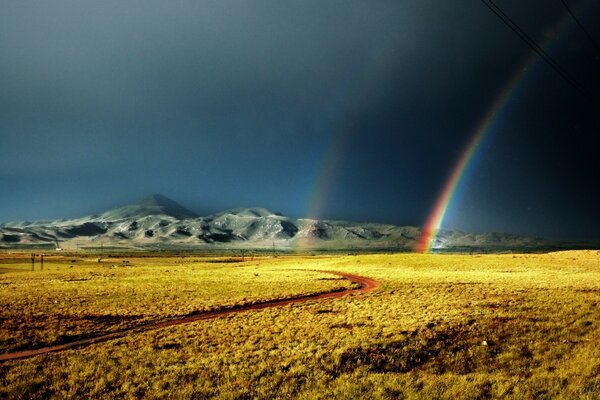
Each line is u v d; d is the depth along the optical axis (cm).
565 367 1880
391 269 8875
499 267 8356
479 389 1627
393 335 2422
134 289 5191
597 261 9381
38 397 1691
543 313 2969
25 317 3175
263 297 4506
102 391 1742
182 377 1880
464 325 2673
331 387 1705
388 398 1580
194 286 5606
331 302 4047
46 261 17925
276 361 2042
